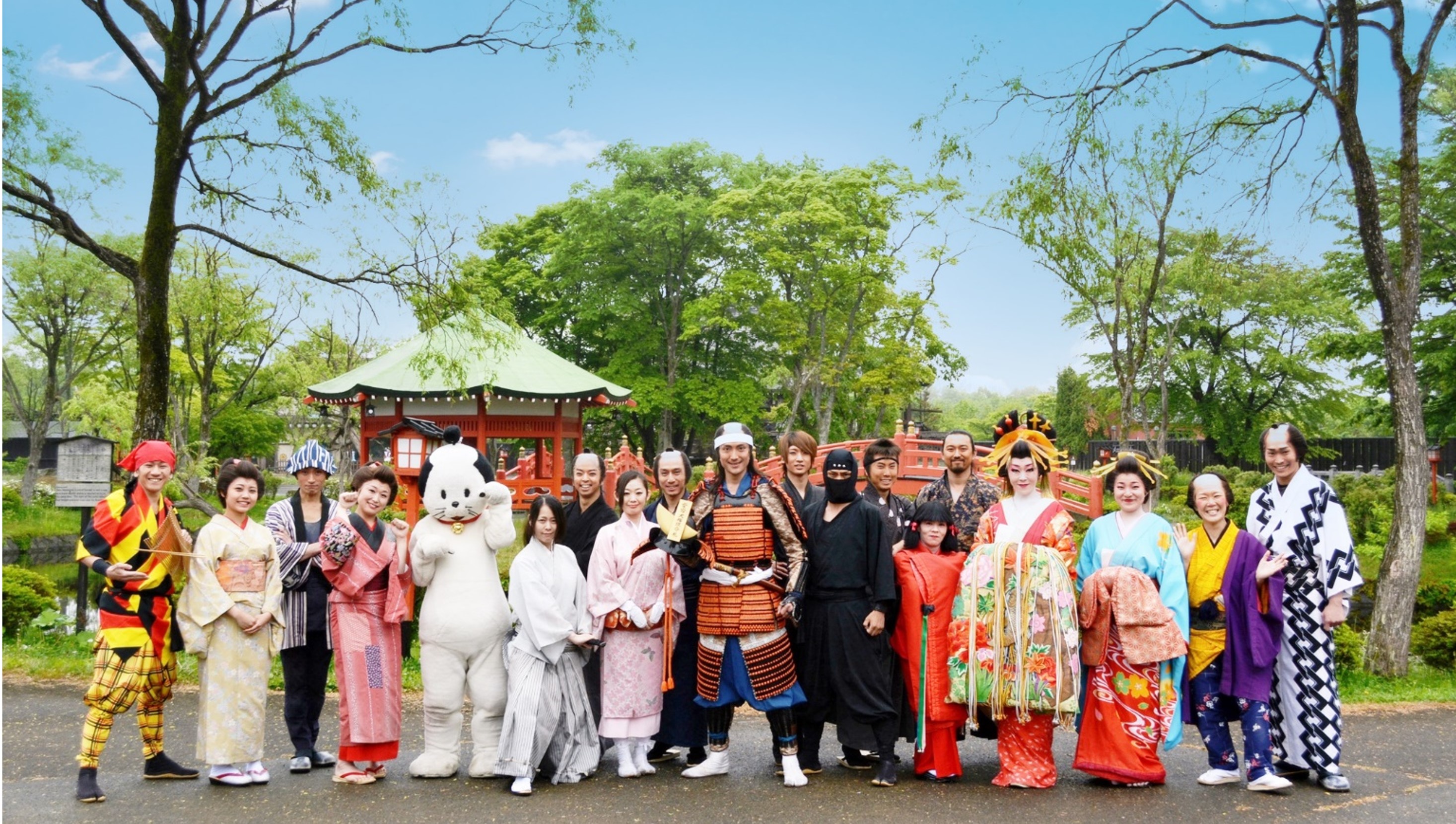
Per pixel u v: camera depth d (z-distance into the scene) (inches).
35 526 881.5
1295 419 1381.6
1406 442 399.9
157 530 190.9
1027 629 193.3
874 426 1407.5
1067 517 205.8
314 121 400.5
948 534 207.9
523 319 1417.3
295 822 172.2
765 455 1364.4
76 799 183.9
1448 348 829.2
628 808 182.2
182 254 773.3
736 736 257.1
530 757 191.8
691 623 213.2
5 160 379.6
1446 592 543.8
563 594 203.0
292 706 208.1
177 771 200.2
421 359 445.7
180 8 387.9
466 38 406.9
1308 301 1339.8
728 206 1152.2
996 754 234.8
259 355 866.8
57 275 948.0
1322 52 442.3
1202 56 445.4
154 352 401.1
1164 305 1115.9
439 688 202.2
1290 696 203.2
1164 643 193.2
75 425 1153.4
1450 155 795.4
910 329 1201.4
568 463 1286.9
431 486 202.4
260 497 199.8
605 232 1248.8
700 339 1391.5
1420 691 339.6
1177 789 198.2
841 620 200.5
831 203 1103.6
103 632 187.2
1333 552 200.4
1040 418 218.7
